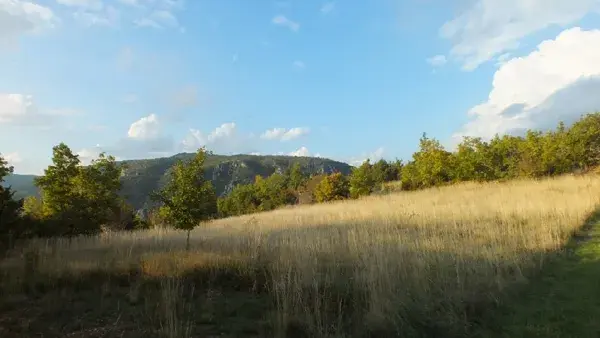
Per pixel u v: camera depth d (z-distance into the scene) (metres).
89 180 19.50
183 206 11.91
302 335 6.11
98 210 19.86
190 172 12.25
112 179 20.30
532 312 6.42
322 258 9.84
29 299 7.76
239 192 62.59
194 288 8.29
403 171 39.28
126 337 5.88
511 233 11.46
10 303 7.39
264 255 10.12
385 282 7.55
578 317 6.05
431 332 5.86
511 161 31.75
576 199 15.85
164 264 9.39
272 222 20.16
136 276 9.08
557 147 30.12
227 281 8.79
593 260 8.86
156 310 6.84
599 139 30.47
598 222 12.91
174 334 5.80
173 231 18.23
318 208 29.70
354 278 8.08
